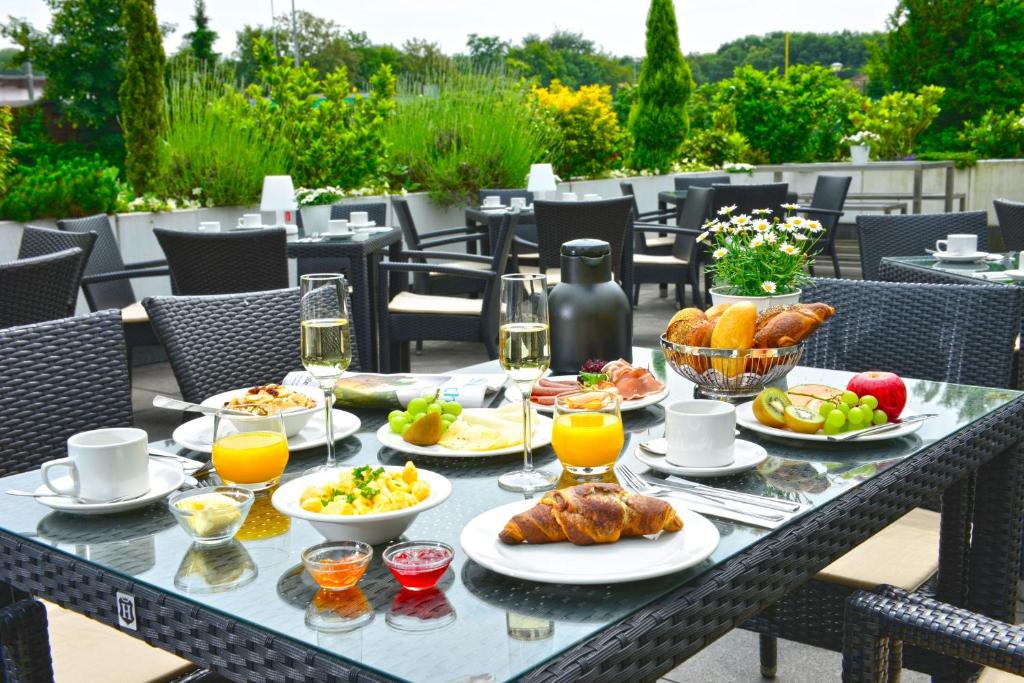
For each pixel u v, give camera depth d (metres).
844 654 1.28
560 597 0.95
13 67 17.47
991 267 3.43
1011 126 11.04
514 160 7.88
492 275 4.17
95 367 1.84
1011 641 1.14
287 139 7.32
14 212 5.49
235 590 0.98
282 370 2.17
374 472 1.14
